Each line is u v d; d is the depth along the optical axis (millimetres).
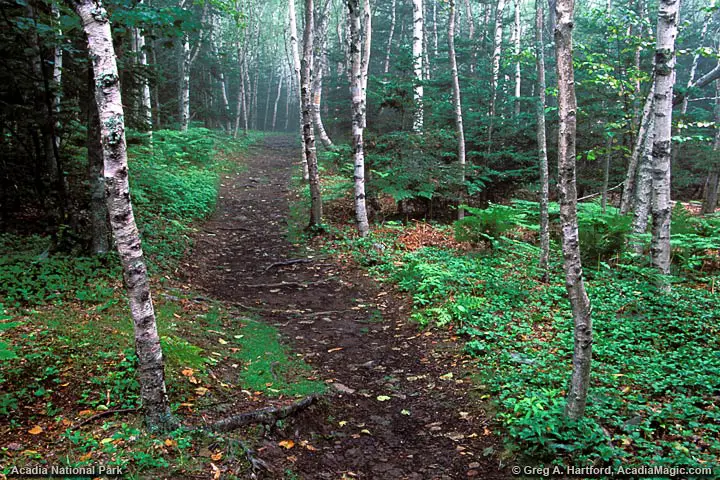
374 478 3834
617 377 4934
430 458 4070
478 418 4547
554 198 16562
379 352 6328
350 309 7992
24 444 3537
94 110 7363
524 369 5168
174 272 8750
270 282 9367
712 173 17000
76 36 8180
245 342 6309
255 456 3834
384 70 32906
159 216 11633
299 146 32062
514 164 15188
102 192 7629
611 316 6641
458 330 6473
